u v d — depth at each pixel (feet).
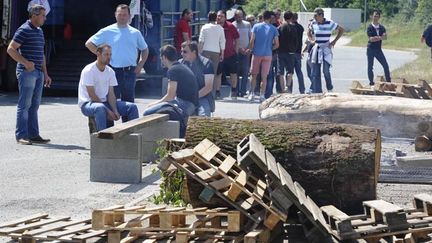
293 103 97.04
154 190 72.74
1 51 162.30
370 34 170.91
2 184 74.95
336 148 59.31
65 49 171.63
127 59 104.27
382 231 52.90
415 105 95.35
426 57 275.80
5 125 114.83
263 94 152.15
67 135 105.70
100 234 54.95
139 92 167.32
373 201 56.24
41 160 87.56
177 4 177.88
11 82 164.96
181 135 89.71
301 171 59.11
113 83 94.22
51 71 167.32
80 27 185.06
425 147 90.99
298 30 155.53
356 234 52.49
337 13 524.11
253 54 150.92
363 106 95.91
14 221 57.36
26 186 74.18
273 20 158.10
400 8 503.61
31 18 97.81
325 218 55.47
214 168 55.36
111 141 75.87
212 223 53.72
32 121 98.99
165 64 93.81
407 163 76.84
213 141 60.44
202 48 145.89
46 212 64.49
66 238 53.72
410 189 74.02
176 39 160.76
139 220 53.57
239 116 125.59
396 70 223.92
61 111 132.05
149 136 86.17
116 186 74.54
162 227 53.21
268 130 60.49
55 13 175.42
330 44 154.61
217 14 148.97
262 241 52.90
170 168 63.87
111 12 185.57
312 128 60.75
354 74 220.23
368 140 59.67
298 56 156.46
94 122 92.43
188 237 52.80
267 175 53.42
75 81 165.68
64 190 72.69
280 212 52.85
